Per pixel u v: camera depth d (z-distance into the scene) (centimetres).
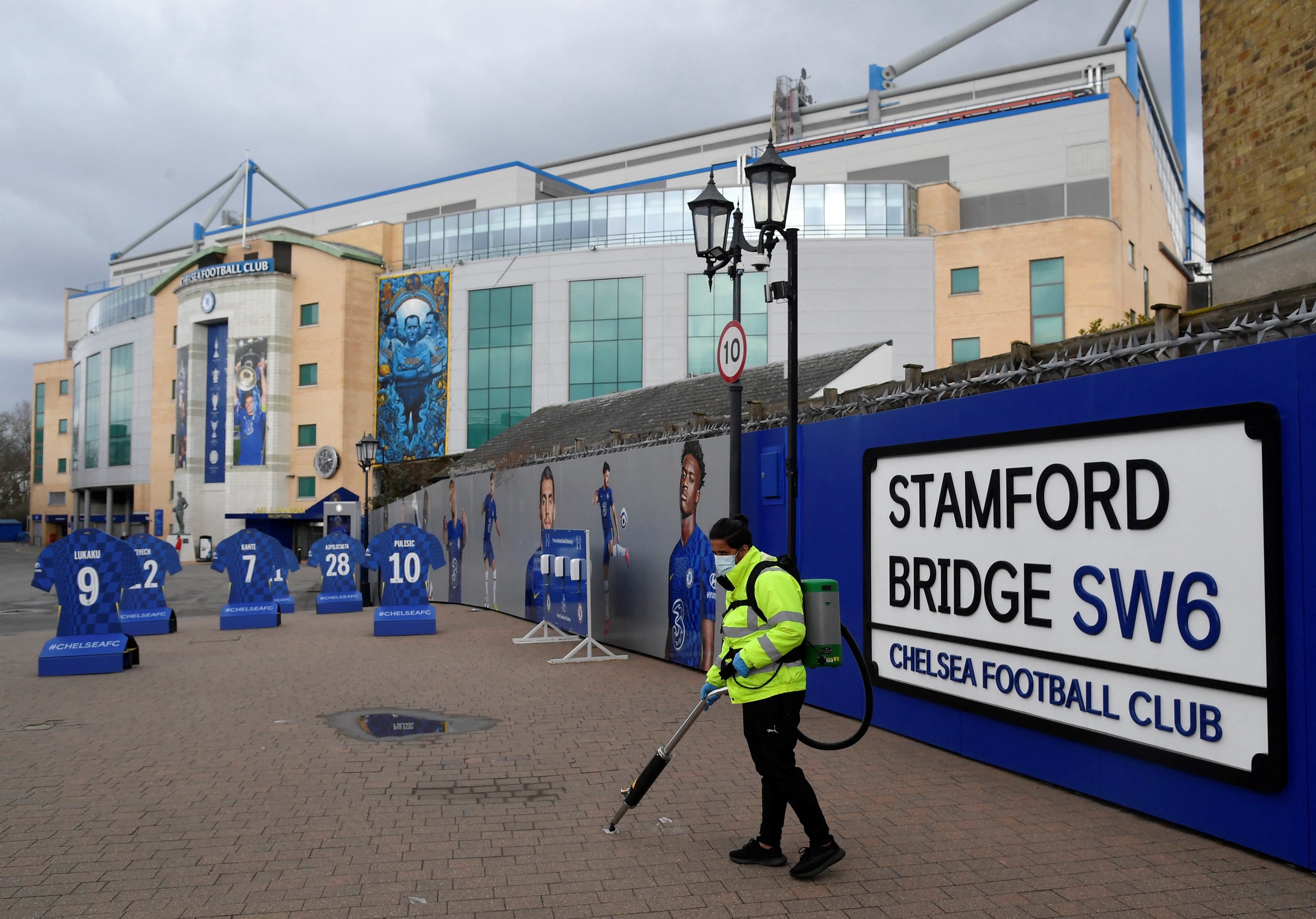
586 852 486
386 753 708
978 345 4319
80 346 8181
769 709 455
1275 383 459
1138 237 4825
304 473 5594
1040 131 4828
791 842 498
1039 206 4803
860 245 4444
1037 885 431
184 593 2827
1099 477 557
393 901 423
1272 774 452
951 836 502
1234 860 457
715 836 509
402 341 5356
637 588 1255
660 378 4706
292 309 5703
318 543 2034
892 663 748
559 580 1317
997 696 636
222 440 5891
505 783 621
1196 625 495
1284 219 739
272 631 1628
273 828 529
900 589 738
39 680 1078
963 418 674
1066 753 583
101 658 1125
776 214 828
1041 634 599
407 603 1547
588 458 1437
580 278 4875
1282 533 452
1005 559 630
